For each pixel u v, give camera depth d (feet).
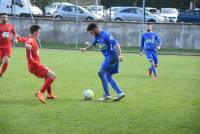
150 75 81.25
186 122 43.91
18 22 156.76
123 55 129.18
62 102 53.36
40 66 53.57
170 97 58.13
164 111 49.01
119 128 41.27
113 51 54.13
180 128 41.57
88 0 249.34
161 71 91.25
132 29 149.28
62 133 39.37
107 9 185.78
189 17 174.29
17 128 40.83
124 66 99.55
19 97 56.39
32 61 53.57
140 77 79.77
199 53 140.15
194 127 41.96
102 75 54.54
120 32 150.20
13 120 43.86
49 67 92.02
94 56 120.88
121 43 150.20
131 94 60.03
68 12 182.29
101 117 45.57
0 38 74.38
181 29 146.51
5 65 74.84
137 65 102.12
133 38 149.48
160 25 147.43
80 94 59.36
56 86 66.13
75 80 72.79
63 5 183.73
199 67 100.42
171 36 147.33
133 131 40.32
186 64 107.55
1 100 54.24
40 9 196.13
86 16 181.88
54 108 49.73
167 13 198.49
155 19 175.32
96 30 53.98
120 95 54.44
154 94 60.44
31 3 196.03
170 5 203.00
